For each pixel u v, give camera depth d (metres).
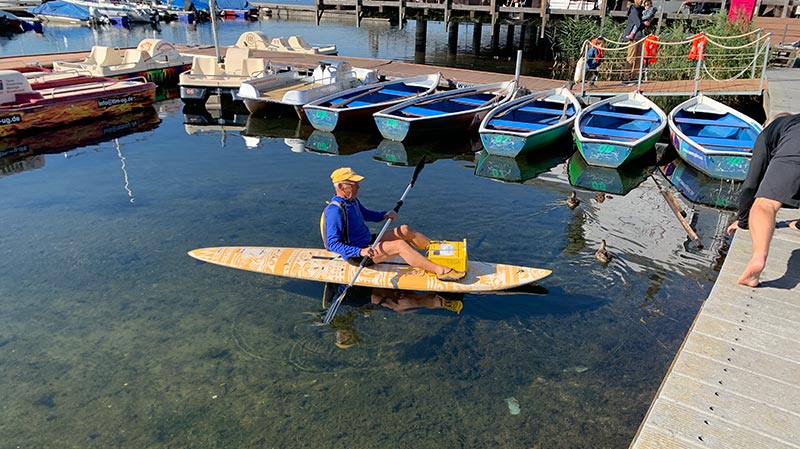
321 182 9.12
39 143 11.39
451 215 7.85
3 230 7.18
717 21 15.63
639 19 14.37
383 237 5.79
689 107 11.74
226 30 35.47
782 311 4.09
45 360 4.79
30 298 5.67
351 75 15.42
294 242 6.91
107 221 7.47
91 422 4.12
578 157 11.19
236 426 4.09
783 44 17.53
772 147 4.39
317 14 23.44
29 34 32.47
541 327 5.27
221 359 4.80
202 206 8.00
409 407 4.28
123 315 5.41
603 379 4.60
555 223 7.63
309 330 5.19
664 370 4.71
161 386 4.49
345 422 4.13
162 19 39.59
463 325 5.28
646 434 3.05
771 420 3.12
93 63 16.53
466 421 4.15
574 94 13.12
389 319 5.36
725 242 7.07
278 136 12.46
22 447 3.91
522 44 26.30
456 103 13.48
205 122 13.73
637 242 7.07
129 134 12.32
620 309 5.57
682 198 8.81
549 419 4.18
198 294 5.76
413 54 26.27
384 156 10.98
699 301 5.72
